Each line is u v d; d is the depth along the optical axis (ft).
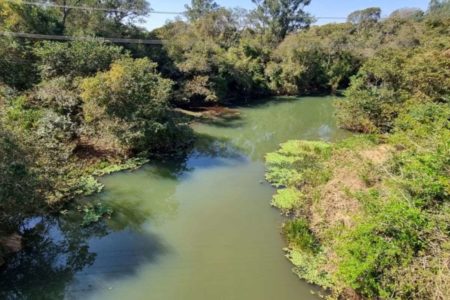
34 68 63.10
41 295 27.04
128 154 54.24
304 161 52.70
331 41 138.31
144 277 29.04
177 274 29.43
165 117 60.34
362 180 34.55
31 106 53.72
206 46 104.88
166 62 94.89
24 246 32.53
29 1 80.23
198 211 40.19
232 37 137.49
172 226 36.94
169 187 46.21
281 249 33.09
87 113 52.08
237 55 123.65
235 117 88.53
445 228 22.40
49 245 33.14
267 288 27.84
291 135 73.15
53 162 37.65
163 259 31.45
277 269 30.14
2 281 28.30
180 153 59.16
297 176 48.08
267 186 47.06
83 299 26.58
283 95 124.47
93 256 31.78
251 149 63.21
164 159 55.67
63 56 61.93
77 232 35.37
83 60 61.82
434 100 60.08
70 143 50.34
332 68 135.54
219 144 65.72
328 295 26.89
